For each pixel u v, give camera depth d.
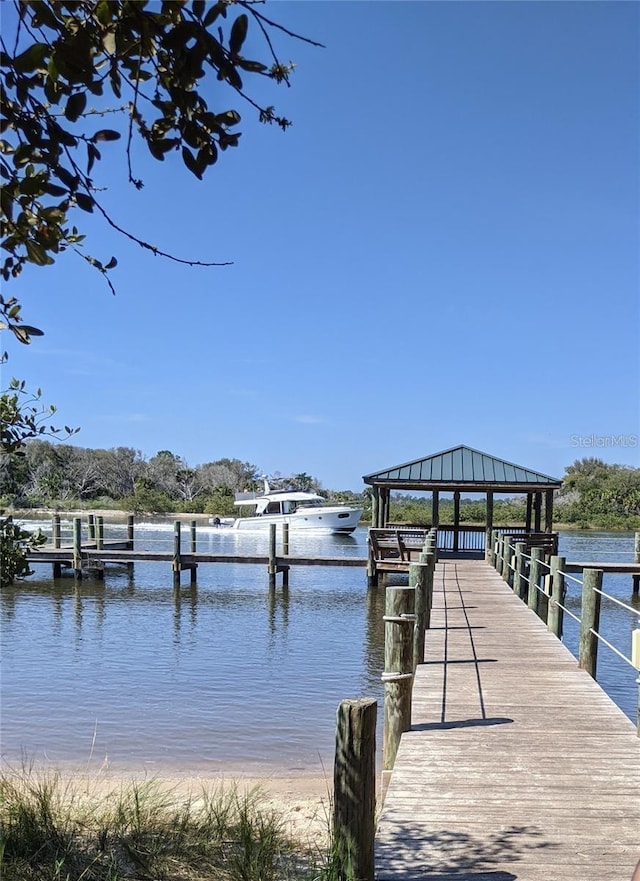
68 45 1.86
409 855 3.67
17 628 15.78
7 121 2.11
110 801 6.02
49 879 3.99
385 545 20.62
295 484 64.62
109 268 2.88
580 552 29.56
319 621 16.92
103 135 2.14
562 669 7.57
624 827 3.99
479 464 21.88
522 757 5.05
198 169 2.18
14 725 9.33
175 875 4.26
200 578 24.39
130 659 12.96
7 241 2.36
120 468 70.50
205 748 8.60
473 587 14.18
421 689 6.80
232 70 1.95
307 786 7.47
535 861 3.60
